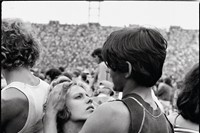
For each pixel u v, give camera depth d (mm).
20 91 3037
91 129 2484
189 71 3125
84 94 3100
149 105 2570
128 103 2506
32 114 3039
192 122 3215
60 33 44969
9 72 3180
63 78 3184
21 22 3193
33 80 3211
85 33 45344
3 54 3100
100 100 5387
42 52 3312
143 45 2533
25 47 3135
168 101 10055
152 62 2531
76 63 42562
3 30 3113
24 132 3057
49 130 2912
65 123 3061
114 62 2592
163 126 2592
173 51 44469
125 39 2576
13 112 3010
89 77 14359
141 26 2684
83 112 3051
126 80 2625
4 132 3086
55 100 2990
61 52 43406
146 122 2471
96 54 8820
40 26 45156
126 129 2449
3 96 3008
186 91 3105
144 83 2580
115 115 2459
